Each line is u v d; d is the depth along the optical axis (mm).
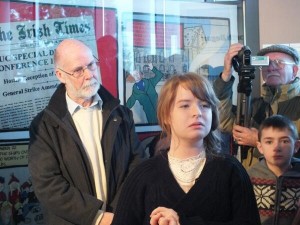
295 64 1970
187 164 1164
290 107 1931
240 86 1844
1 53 1865
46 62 1955
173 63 2230
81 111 1687
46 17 1950
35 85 1938
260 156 1870
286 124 1630
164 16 2201
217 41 2309
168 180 1147
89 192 1595
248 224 1116
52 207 1528
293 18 2365
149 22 2170
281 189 1614
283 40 2363
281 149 1611
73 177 1591
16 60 1896
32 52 1927
